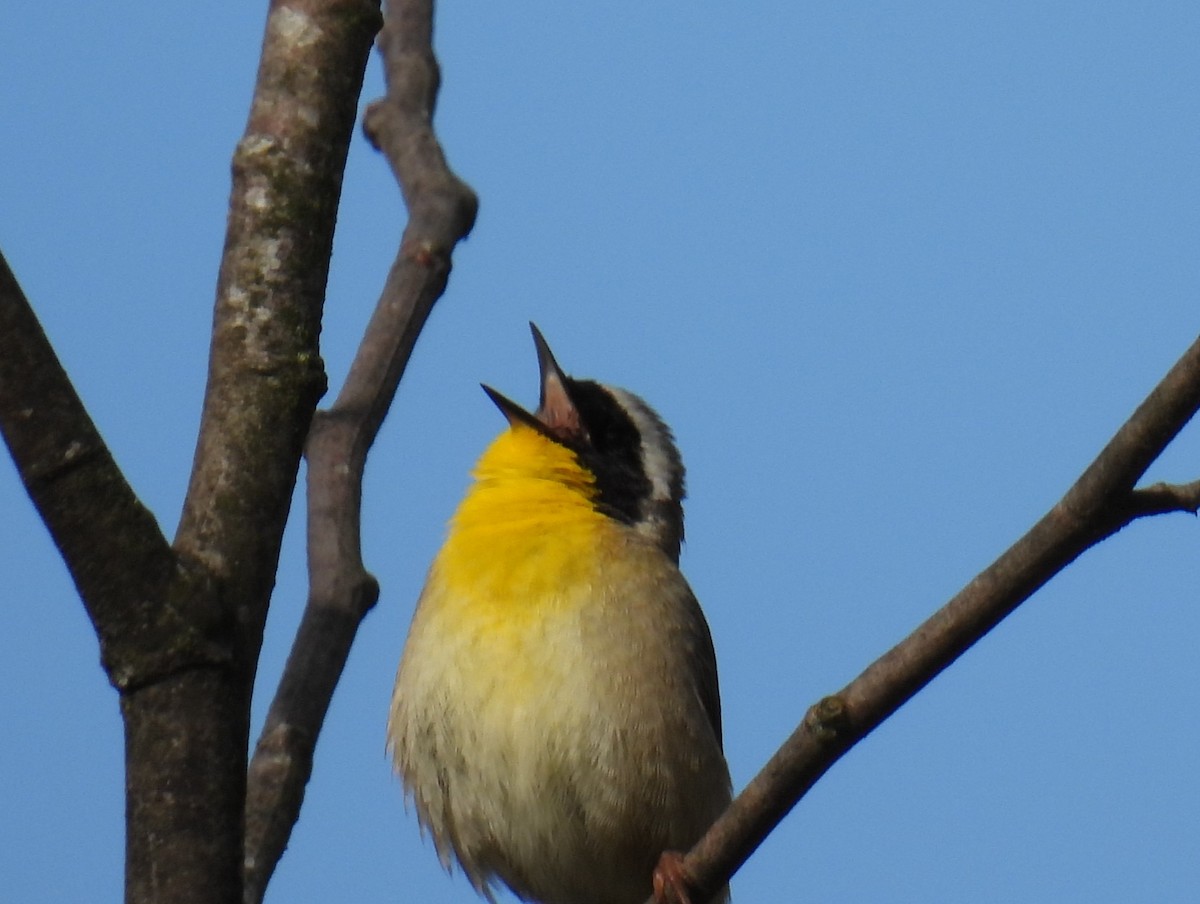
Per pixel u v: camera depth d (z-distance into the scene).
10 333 6.17
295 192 7.02
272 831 9.28
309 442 11.32
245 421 6.71
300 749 9.70
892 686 7.27
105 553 6.30
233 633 6.47
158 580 6.36
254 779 9.51
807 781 7.88
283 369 6.80
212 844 6.28
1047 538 6.74
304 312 6.93
